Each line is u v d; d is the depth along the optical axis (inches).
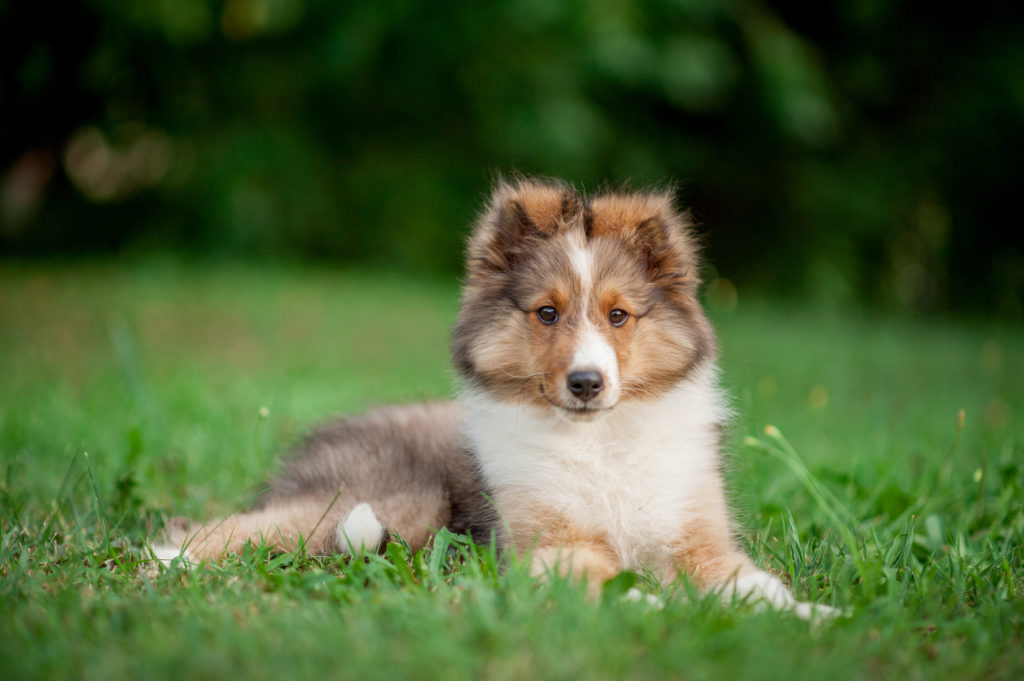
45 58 629.9
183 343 431.2
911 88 744.3
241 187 655.1
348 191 703.1
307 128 685.3
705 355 174.1
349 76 653.9
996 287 800.3
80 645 117.3
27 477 215.5
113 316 468.1
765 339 511.5
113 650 115.6
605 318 162.6
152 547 164.9
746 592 143.7
